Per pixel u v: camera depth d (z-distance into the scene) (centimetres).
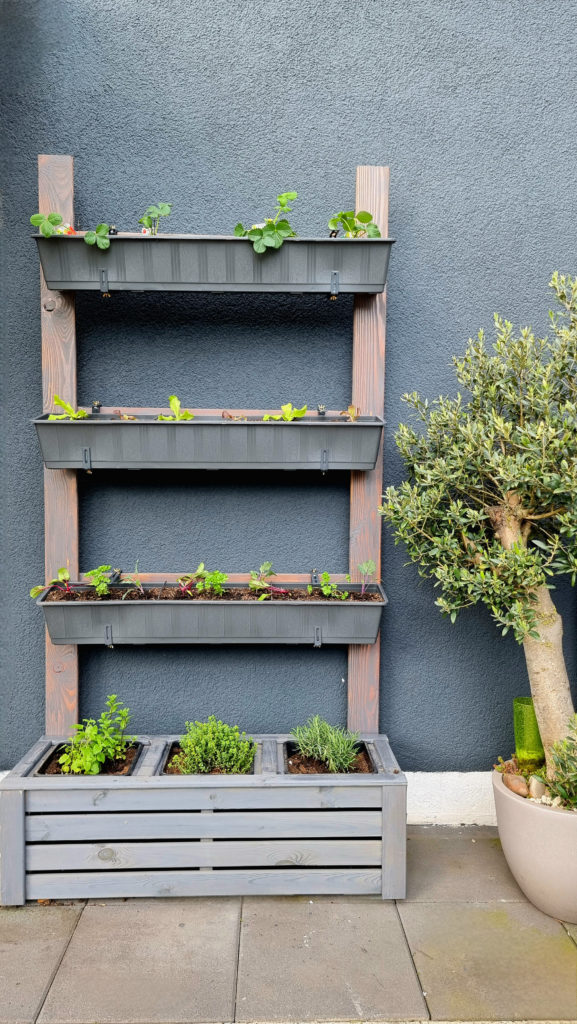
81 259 225
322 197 252
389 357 260
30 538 258
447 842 261
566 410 207
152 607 233
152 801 220
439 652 270
